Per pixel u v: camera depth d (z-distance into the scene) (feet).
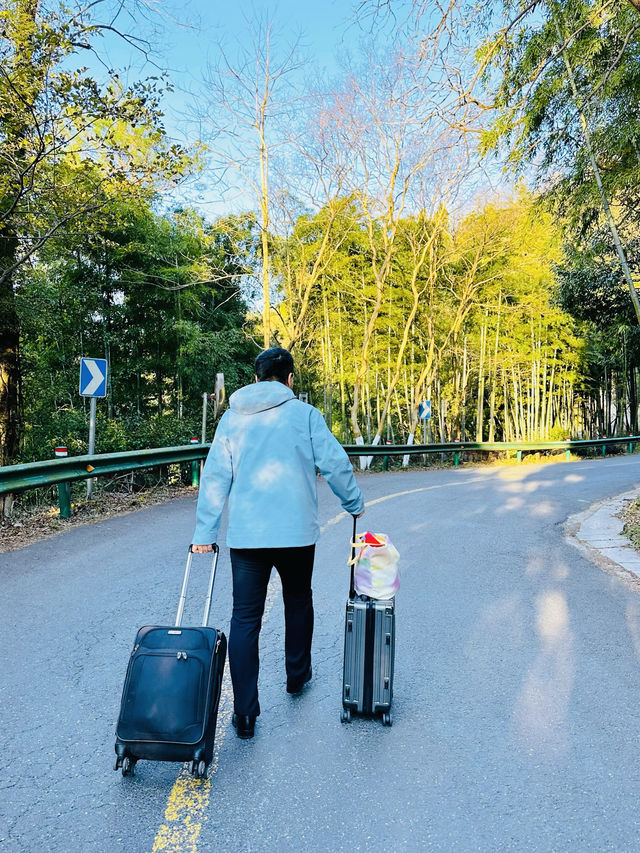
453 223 77.66
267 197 62.13
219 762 9.25
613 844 7.45
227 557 22.02
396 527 28.04
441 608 16.55
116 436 58.59
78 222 36.50
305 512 10.16
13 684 11.66
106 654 13.14
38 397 55.93
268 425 10.14
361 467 68.13
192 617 15.55
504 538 26.13
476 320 103.45
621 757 9.39
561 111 30.48
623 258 33.45
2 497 28.60
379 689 10.38
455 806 8.17
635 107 30.66
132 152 34.37
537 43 26.18
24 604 16.42
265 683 12.08
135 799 8.31
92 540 24.68
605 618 15.92
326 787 8.59
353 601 10.54
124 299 77.66
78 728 10.12
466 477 55.01
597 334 100.99
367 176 67.82
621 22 25.35
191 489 41.60
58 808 8.08
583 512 33.91
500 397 130.00
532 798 8.34
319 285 91.86
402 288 90.74
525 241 70.18
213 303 89.20
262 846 7.40
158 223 75.20
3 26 29.19
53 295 57.41
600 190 32.71
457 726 10.34
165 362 79.87
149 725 8.27
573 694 11.54
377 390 96.78
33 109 30.37
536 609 16.58
